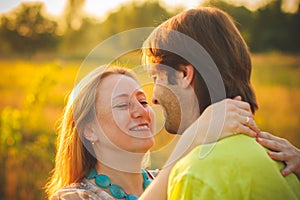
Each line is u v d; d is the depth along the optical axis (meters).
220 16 2.47
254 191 2.22
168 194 2.27
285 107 9.67
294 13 12.21
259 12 12.20
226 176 2.20
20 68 10.09
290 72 10.23
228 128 2.32
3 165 7.39
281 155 2.35
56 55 11.65
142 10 11.18
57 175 2.95
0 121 7.85
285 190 2.26
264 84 10.07
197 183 2.20
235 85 2.41
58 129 3.03
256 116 9.34
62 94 8.23
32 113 7.64
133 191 2.83
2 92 9.77
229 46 2.43
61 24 12.61
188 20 2.46
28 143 7.52
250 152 2.27
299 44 11.91
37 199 7.32
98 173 2.82
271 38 12.10
